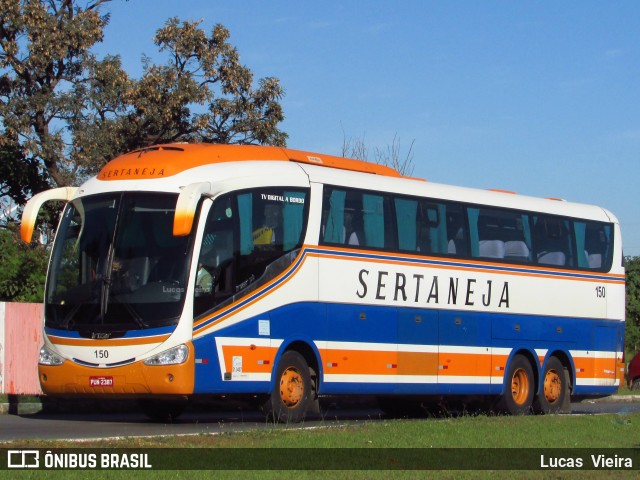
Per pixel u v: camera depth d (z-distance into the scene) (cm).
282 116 3581
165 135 3534
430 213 2069
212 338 1628
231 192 1692
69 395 1658
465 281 2116
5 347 2242
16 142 3347
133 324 1600
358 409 2548
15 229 3294
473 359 2122
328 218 1856
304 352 1814
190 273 1611
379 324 1928
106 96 3462
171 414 1945
